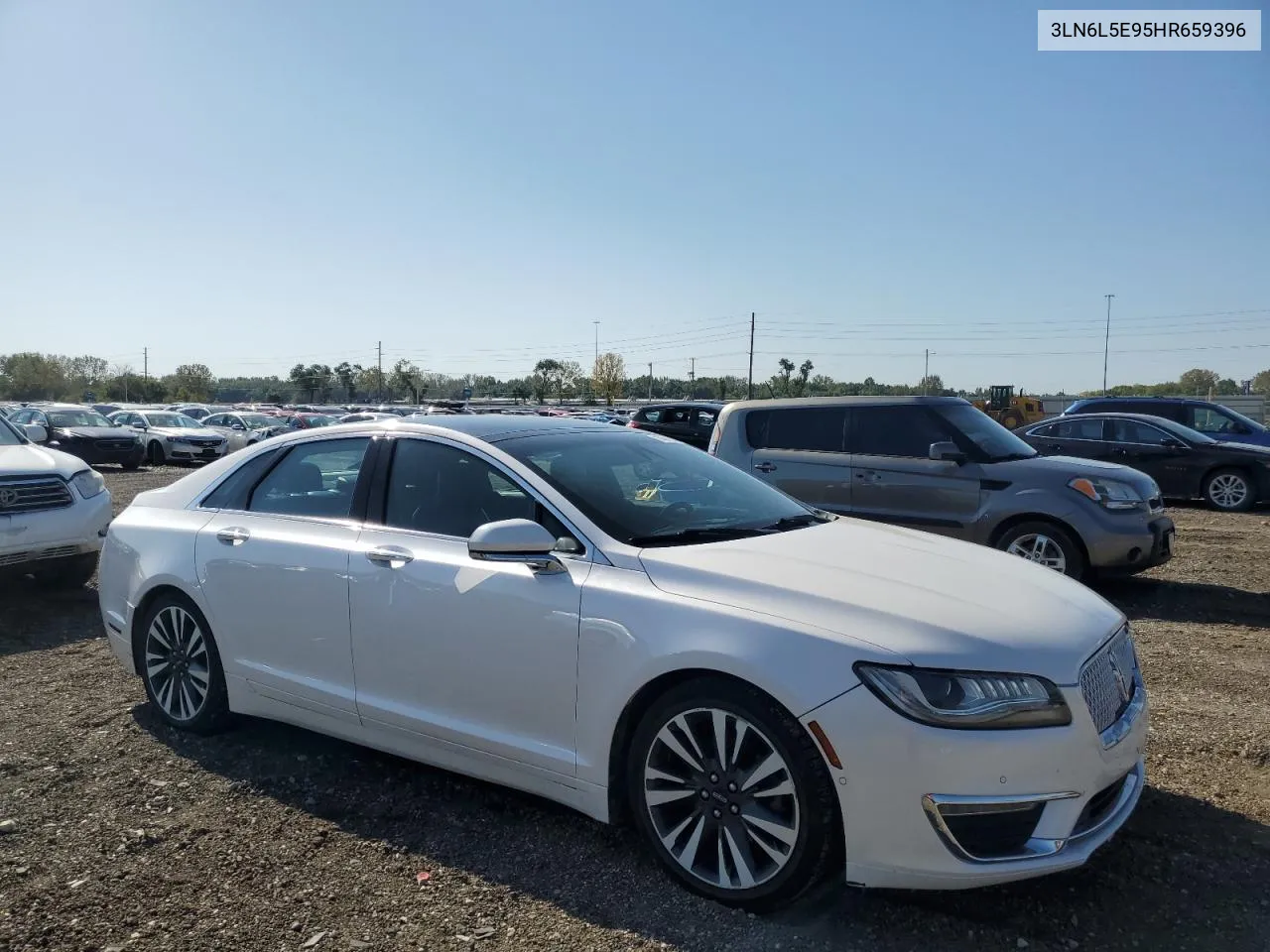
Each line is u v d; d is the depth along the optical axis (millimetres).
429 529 3816
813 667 2799
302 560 4016
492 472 3785
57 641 6301
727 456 8945
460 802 3764
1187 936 2807
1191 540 10781
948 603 3010
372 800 3785
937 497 7949
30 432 8547
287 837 3475
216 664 4387
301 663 4047
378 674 3787
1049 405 64250
